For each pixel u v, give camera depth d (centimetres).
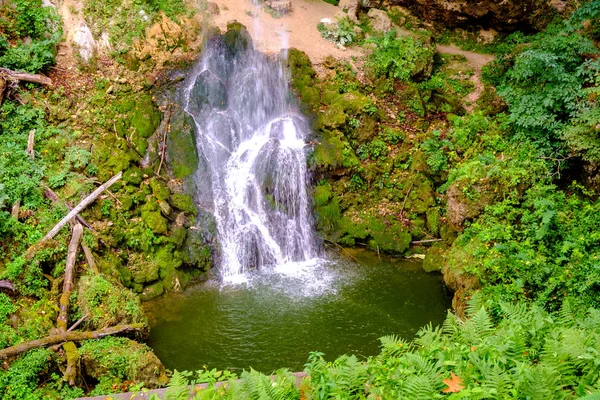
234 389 535
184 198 1127
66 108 1155
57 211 972
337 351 874
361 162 1258
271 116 1330
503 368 499
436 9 1591
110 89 1209
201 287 1066
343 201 1226
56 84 1184
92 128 1138
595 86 1029
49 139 1086
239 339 905
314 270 1130
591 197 1008
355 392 522
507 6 1506
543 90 1114
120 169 1080
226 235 1144
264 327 935
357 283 1075
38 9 1217
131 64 1271
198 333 922
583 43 1091
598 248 856
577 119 995
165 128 1198
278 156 1213
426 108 1358
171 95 1258
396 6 1653
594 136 980
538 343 545
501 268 892
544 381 441
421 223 1191
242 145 1270
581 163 1045
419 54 1405
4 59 1133
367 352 871
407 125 1318
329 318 959
